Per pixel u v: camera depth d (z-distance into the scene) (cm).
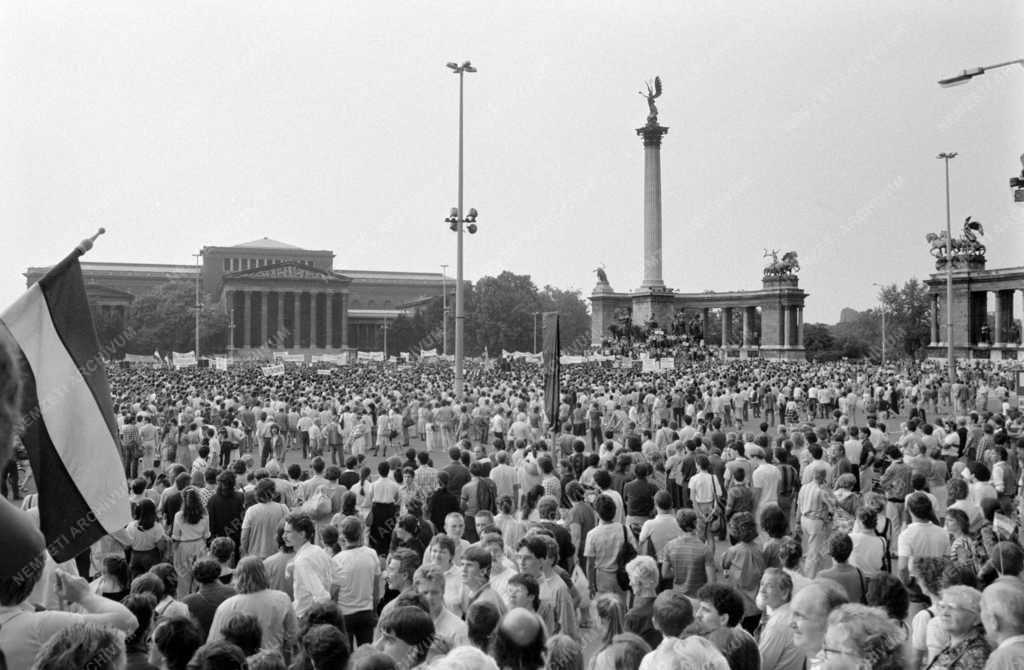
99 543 1620
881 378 7650
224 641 749
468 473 2044
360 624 1288
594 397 5150
